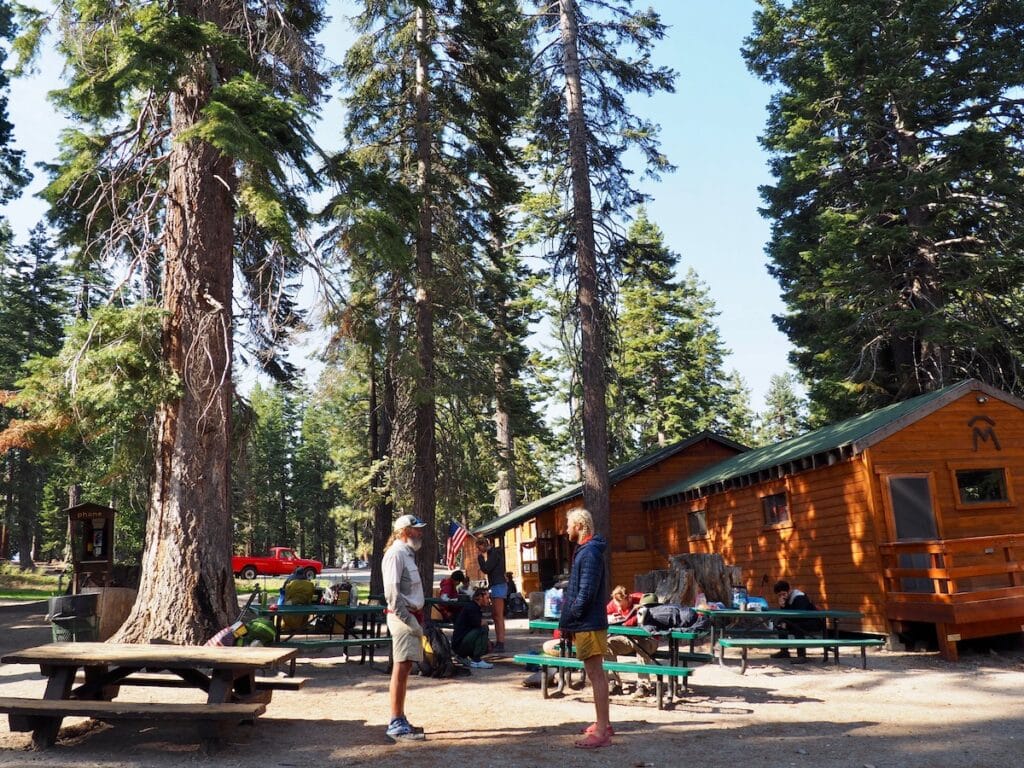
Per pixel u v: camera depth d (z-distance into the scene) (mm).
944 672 9727
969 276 21109
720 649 10164
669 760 5254
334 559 81688
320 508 74375
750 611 10391
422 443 18359
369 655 10750
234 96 9688
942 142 22109
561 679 8141
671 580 11500
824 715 6930
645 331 45094
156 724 6430
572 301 19125
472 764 5156
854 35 22422
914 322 20719
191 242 10469
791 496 15766
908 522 13000
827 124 24844
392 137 19141
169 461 9820
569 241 19094
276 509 71312
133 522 34844
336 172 11914
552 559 26844
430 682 9047
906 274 22906
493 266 23906
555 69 19516
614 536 23812
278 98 10016
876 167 24094
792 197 26172
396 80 19531
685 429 44219
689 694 8094
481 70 19844
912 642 12312
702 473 22422
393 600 6078
